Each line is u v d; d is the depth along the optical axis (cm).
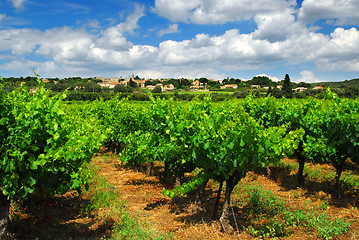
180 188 625
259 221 682
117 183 1045
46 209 718
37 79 550
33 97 544
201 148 622
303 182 988
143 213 748
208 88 14600
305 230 627
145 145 928
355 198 845
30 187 497
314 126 918
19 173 494
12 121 483
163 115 880
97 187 943
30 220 646
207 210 759
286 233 610
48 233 598
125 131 1454
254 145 546
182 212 751
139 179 1098
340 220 667
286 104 1217
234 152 559
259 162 561
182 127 657
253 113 1239
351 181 986
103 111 1783
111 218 675
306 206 786
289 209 761
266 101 1236
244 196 861
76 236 584
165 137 891
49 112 521
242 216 718
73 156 535
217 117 602
